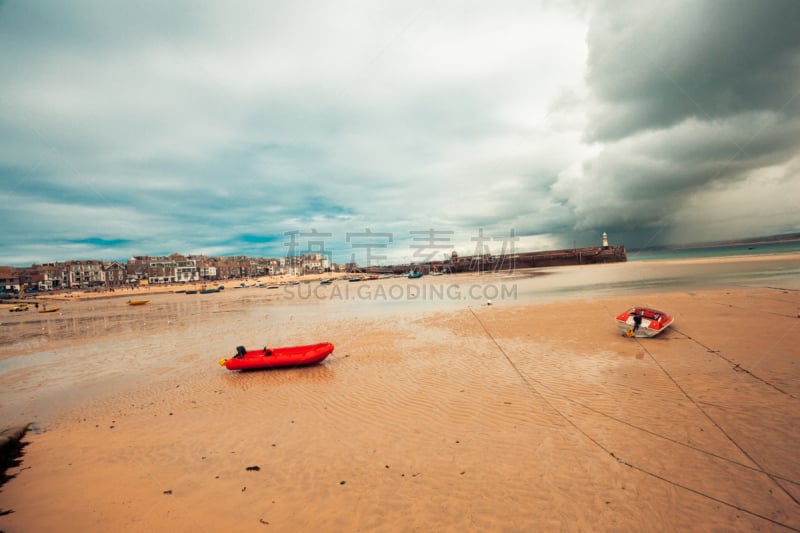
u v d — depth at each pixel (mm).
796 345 12906
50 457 8164
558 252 121812
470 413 9297
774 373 10547
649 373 11336
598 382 10891
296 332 23844
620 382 10773
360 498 5961
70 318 44812
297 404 10875
